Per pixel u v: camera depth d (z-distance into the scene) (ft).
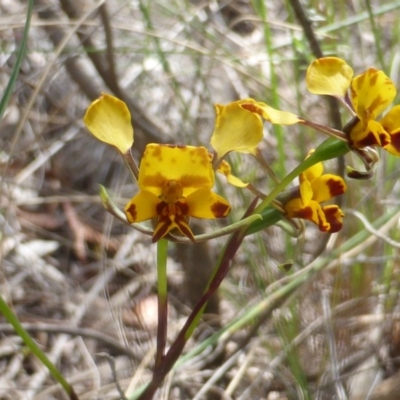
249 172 1.98
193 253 1.90
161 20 2.43
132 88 2.36
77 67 2.13
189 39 2.08
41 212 2.37
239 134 0.99
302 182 1.03
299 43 1.83
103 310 1.99
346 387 1.62
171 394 1.71
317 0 2.00
